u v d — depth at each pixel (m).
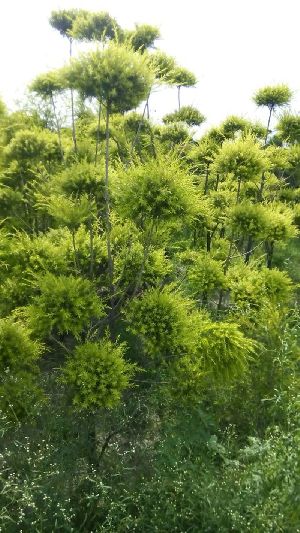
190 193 4.21
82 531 3.67
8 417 4.19
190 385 4.97
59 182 4.61
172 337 4.51
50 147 7.46
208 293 6.95
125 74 3.93
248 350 5.27
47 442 3.99
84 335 5.12
